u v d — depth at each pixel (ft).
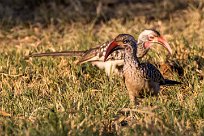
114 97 37.96
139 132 31.07
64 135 30.73
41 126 32.12
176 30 57.67
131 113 34.14
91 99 37.65
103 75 43.68
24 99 37.73
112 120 33.78
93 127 31.83
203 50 47.21
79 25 59.77
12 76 43.19
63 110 33.99
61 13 63.16
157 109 34.19
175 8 64.13
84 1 65.92
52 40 55.52
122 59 42.80
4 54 48.55
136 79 36.27
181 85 40.83
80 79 42.73
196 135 31.12
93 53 44.16
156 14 63.05
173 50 46.75
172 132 31.35
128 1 66.69
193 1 64.69
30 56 46.16
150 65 36.91
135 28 57.52
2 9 64.49
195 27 57.52
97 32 58.54
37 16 62.85
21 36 57.67
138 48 43.24
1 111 34.94
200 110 34.37
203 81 40.24
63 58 46.78
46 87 40.86
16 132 31.73
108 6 65.31
